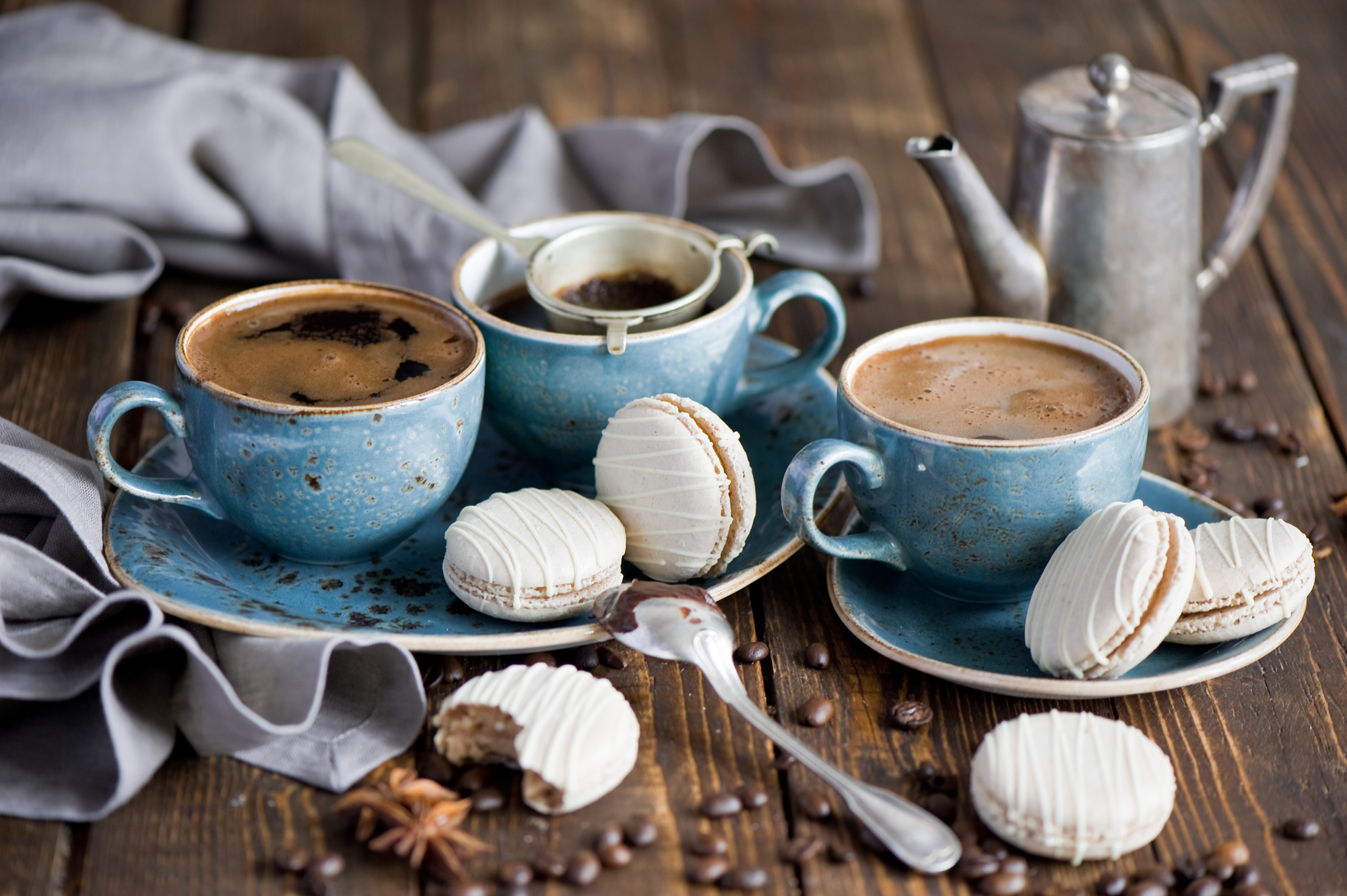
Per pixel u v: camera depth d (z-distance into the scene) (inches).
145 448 34.7
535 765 28.8
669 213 39.3
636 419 31.4
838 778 28.9
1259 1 50.1
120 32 41.1
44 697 29.3
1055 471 30.3
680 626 30.3
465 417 31.4
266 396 30.9
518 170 39.8
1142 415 30.7
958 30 49.3
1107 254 34.6
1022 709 30.4
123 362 36.4
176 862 28.6
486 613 30.8
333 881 28.4
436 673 30.7
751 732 30.2
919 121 44.4
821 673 31.0
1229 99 35.1
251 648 30.0
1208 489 34.0
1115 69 34.5
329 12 48.9
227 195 38.4
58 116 37.3
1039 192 34.9
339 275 38.2
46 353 36.5
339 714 30.1
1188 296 35.2
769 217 40.9
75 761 29.4
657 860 28.7
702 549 31.0
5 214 37.1
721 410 33.5
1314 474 34.6
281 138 38.2
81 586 30.0
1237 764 29.7
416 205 38.0
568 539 30.6
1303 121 43.8
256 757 29.6
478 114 44.0
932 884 28.5
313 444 30.5
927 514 30.8
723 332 32.7
